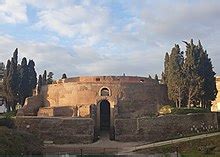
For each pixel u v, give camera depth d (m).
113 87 75.44
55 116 67.62
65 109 71.88
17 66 84.06
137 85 76.56
